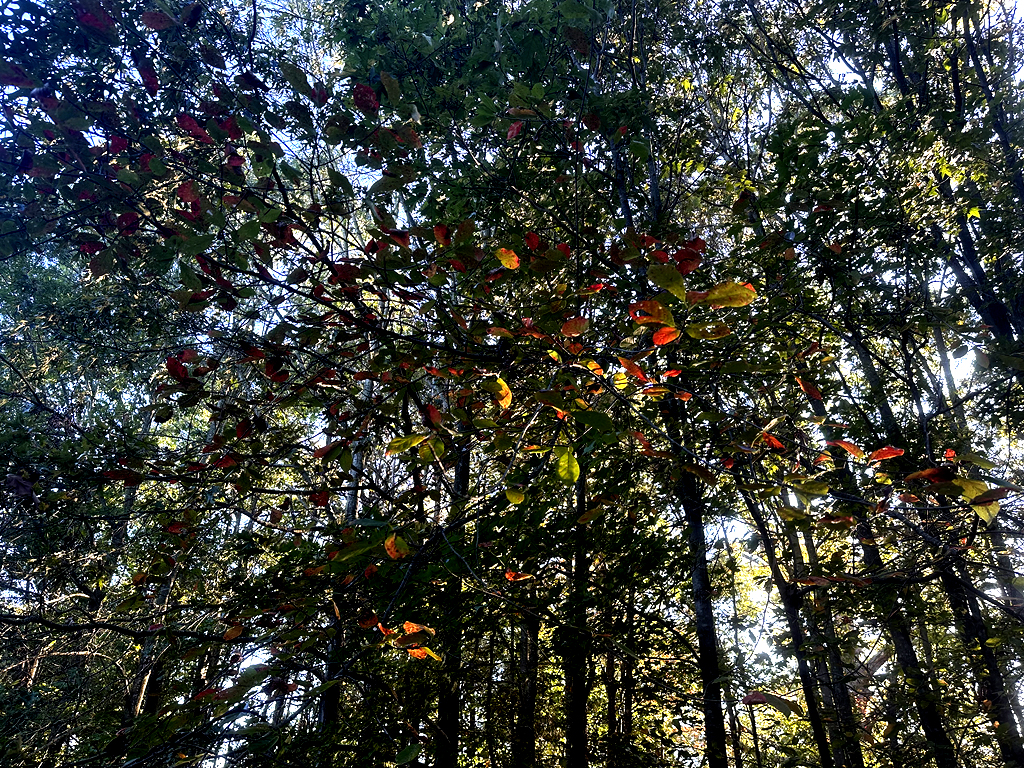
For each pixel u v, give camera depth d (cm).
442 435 300
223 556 594
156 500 538
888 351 865
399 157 336
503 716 798
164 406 392
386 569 334
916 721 653
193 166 347
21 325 732
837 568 579
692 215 778
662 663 686
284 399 386
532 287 460
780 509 238
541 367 323
